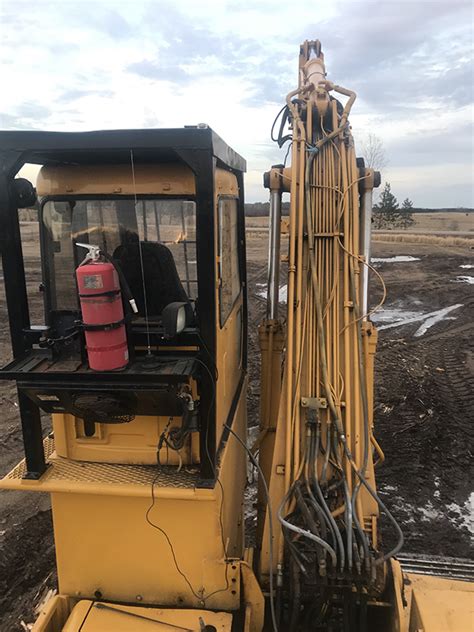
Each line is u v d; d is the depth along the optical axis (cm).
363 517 289
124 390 242
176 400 246
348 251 306
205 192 234
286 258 323
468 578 465
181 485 262
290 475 293
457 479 662
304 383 303
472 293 1695
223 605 280
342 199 309
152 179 259
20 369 250
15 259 254
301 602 283
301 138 317
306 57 552
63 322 268
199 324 248
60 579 291
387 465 692
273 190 347
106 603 276
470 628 245
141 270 271
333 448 294
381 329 1324
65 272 270
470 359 1093
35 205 268
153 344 260
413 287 1794
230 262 341
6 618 442
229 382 335
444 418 820
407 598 287
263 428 381
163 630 256
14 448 731
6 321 1314
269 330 371
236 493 357
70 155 247
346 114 335
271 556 274
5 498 614
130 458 281
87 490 261
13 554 520
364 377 298
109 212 268
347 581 253
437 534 557
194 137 230
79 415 258
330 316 306
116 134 231
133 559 284
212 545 277
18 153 237
